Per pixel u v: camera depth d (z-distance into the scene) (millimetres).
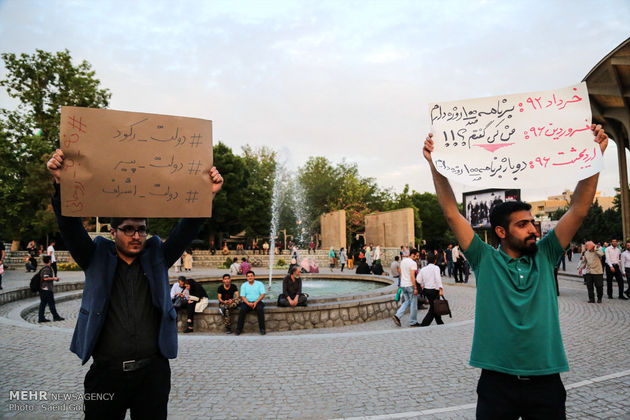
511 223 2311
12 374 5051
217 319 9375
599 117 27016
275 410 4078
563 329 7777
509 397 2096
